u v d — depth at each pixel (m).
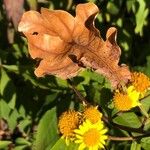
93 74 0.26
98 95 0.25
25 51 0.32
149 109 0.25
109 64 0.21
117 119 0.24
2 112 0.32
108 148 0.26
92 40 0.20
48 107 0.29
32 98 0.32
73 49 0.20
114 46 0.20
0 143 0.33
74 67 0.20
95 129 0.24
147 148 0.24
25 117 0.32
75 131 0.23
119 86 0.23
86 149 0.24
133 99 0.24
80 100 0.26
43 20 0.20
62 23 0.20
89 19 0.20
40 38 0.20
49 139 0.25
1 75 0.31
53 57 0.20
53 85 0.27
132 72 0.25
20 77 0.32
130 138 0.24
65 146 0.24
